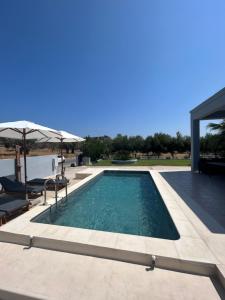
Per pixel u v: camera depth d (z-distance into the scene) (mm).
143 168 16234
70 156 29156
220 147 16203
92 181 11047
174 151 37938
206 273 3055
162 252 3334
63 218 6055
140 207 7117
